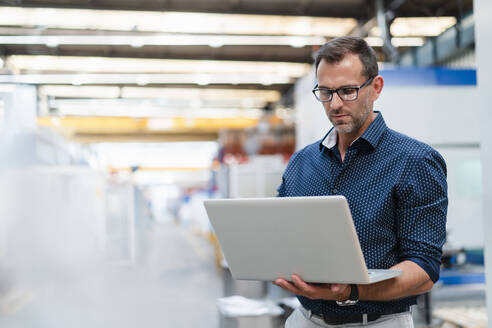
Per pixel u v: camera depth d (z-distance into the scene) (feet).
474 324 11.34
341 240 3.34
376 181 4.12
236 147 40.16
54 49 31.14
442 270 13.92
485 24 7.25
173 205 114.83
